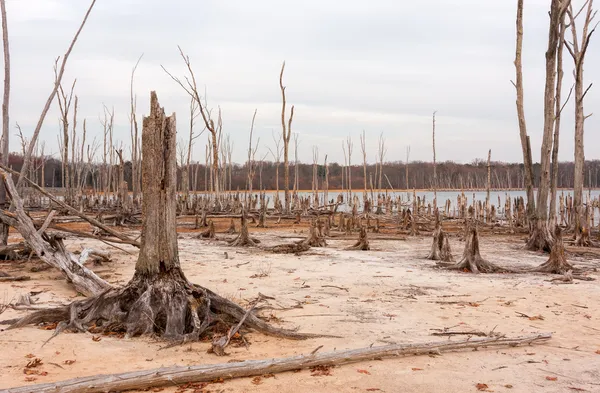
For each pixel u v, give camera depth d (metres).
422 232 27.11
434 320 8.48
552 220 19.75
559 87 20.66
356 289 11.13
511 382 5.70
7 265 13.44
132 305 7.60
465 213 33.00
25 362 6.06
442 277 12.91
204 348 6.80
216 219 34.53
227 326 7.57
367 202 38.66
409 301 9.96
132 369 5.91
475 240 14.13
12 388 4.85
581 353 6.82
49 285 11.08
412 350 6.59
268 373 5.87
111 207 38.78
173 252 7.88
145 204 7.86
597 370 6.13
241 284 11.52
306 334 7.28
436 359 6.48
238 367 5.74
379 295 10.52
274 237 23.67
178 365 5.89
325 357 6.12
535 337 7.23
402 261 15.82
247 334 7.50
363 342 7.10
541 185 19.53
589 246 21.17
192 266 14.15
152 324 7.31
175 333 7.21
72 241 19.84
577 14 23.44
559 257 13.95
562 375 5.95
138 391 5.31
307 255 17.03
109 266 14.02
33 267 12.75
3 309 8.58
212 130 33.47
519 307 9.59
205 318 7.54
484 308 9.45
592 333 7.87
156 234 7.80
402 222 29.45
